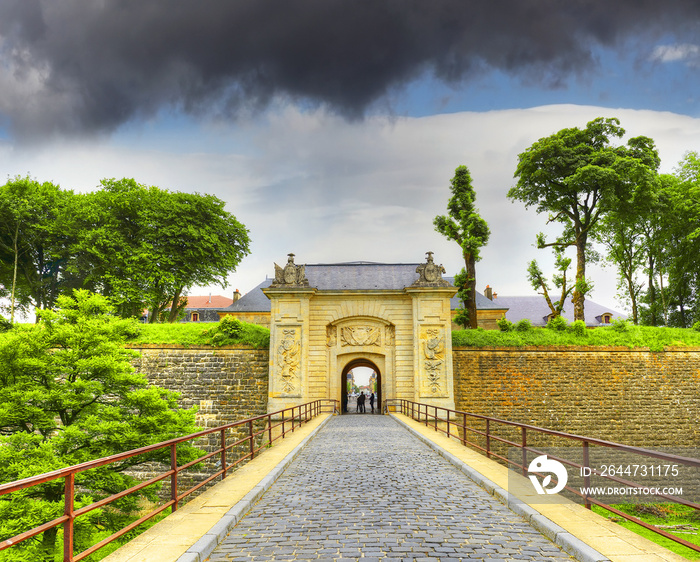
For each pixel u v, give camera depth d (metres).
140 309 42.50
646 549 5.92
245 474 10.90
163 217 41.97
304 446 16.56
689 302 46.81
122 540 16.66
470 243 35.31
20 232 40.69
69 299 18.64
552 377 31.86
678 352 32.12
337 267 38.25
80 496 15.62
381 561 5.97
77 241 41.06
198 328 33.56
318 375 33.09
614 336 32.84
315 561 5.99
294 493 9.68
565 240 42.56
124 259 40.25
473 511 8.30
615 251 48.81
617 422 31.22
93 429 16.08
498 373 32.09
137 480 27.05
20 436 15.10
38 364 16.59
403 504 8.79
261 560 6.02
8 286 45.78
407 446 16.73
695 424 31.16
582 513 7.51
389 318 33.88
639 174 35.69
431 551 6.32
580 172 35.88
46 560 12.72
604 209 38.09
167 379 31.72
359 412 40.59
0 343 16.39
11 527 12.32
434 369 32.00
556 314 35.53
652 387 31.61
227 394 31.72
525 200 40.81
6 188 40.88
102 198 41.88
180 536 6.54
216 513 7.70
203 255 42.94
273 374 31.73
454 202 37.06
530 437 31.11
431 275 33.38
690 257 42.38
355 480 10.95
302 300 33.00
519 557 6.09
